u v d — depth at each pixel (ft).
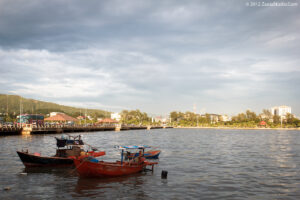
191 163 98.22
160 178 72.28
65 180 68.13
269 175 77.20
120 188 61.52
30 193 56.70
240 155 122.11
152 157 109.29
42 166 83.25
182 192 59.00
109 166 70.74
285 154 126.62
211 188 62.44
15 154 110.42
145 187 62.75
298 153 131.03
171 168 87.71
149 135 301.02
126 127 449.89
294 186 64.80
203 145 174.70
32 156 81.51
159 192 58.85
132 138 238.68
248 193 58.65
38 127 240.32
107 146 156.25
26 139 183.62
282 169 86.84
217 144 183.11
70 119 287.89
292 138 256.73
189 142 200.54
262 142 203.82
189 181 69.21
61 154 88.89
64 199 53.06
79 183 65.36
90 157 73.26
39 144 150.82
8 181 66.64
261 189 61.93
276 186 64.69
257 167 90.38
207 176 75.41
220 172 81.25
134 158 85.81
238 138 255.09
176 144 181.68
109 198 54.13
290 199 54.65
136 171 78.43
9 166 85.25
